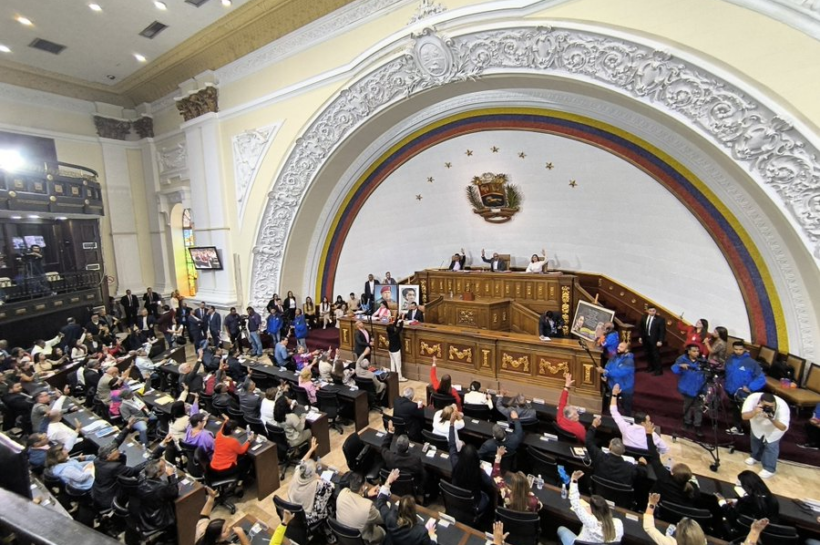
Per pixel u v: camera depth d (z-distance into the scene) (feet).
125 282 52.44
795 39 18.13
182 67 42.75
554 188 36.76
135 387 26.27
